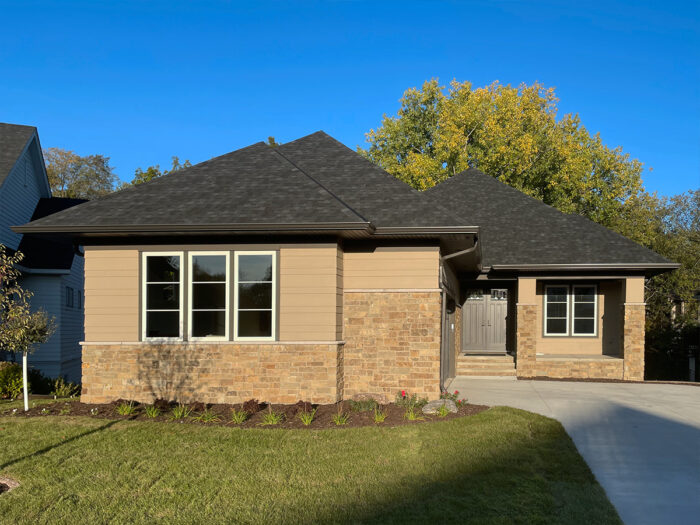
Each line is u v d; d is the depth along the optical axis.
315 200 12.06
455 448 8.59
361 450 8.52
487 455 8.24
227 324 11.91
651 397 13.69
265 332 11.86
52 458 8.16
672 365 25.80
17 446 8.74
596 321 19.73
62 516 6.22
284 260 11.88
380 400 11.91
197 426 9.99
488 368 18.14
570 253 17.97
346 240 12.60
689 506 6.67
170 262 12.12
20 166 22.58
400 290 12.42
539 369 17.83
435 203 12.93
